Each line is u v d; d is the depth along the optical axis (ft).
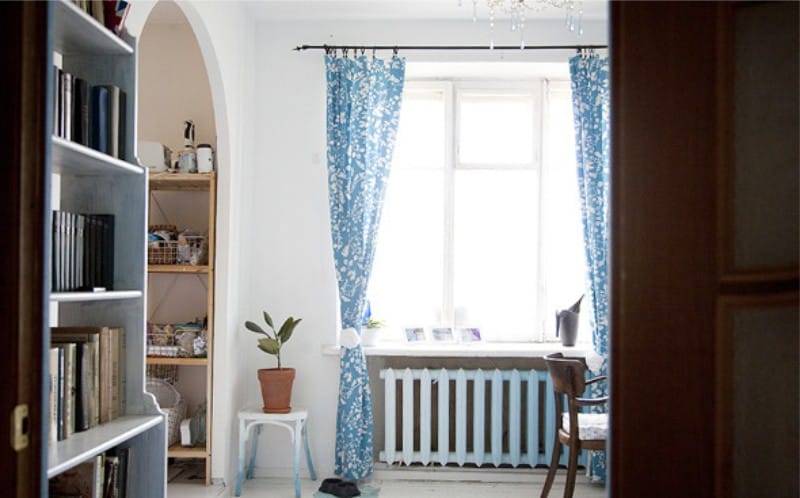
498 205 15.39
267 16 14.26
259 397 14.38
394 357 15.11
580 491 13.53
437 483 13.97
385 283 15.37
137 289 7.57
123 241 7.57
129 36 7.51
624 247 3.82
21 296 4.08
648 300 3.80
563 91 15.48
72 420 6.73
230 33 12.93
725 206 3.78
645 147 3.81
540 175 15.31
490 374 14.25
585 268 14.06
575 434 11.32
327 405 14.26
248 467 14.07
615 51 3.86
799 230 3.92
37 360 4.17
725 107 3.79
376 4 13.64
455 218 15.40
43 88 4.20
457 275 15.37
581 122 14.10
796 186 3.91
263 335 14.38
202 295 14.69
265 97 14.52
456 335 14.99
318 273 14.39
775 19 3.91
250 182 14.38
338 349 14.11
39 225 4.17
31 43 4.14
